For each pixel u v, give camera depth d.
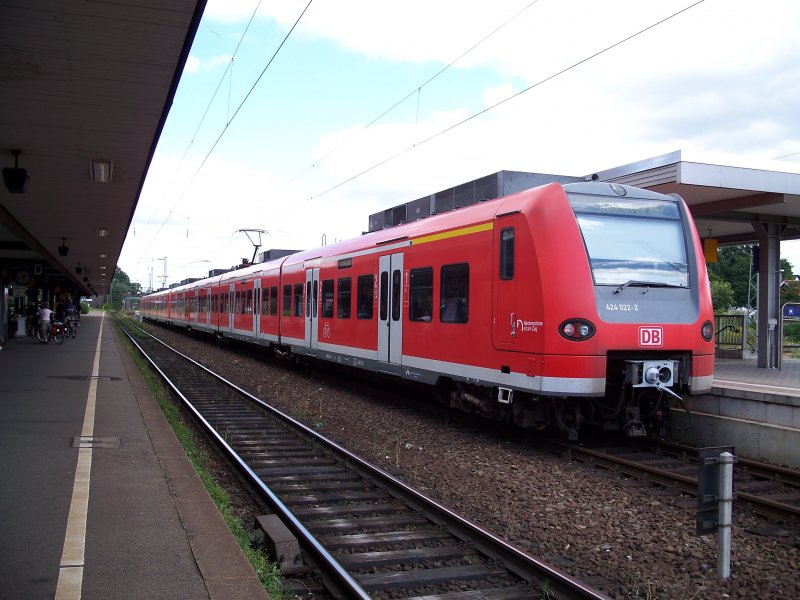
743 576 4.77
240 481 7.27
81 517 5.04
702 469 4.75
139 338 35.47
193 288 37.75
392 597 4.43
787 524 6.03
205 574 4.01
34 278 31.83
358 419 11.20
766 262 14.72
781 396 8.33
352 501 6.61
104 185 13.10
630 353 8.47
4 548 4.40
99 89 7.71
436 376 10.50
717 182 11.91
